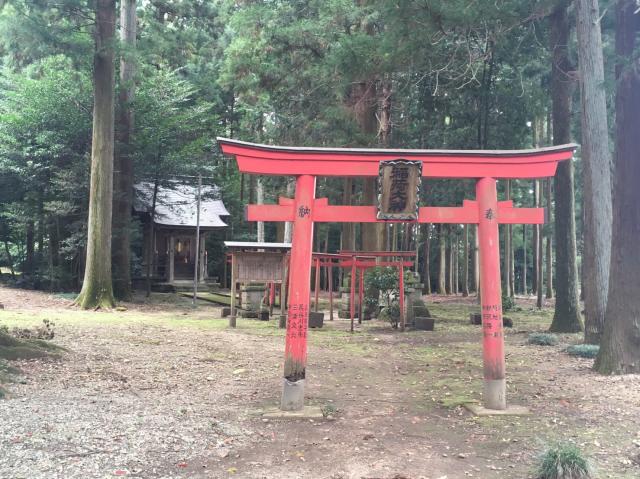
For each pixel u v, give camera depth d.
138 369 8.20
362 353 10.79
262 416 6.09
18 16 15.18
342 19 15.48
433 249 35.00
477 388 7.78
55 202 19.77
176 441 5.03
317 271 16.61
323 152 6.55
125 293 20.30
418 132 19.94
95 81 16.86
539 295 21.88
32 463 4.25
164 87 21.98
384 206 6.57
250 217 6.60
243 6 19.03
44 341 8.83
